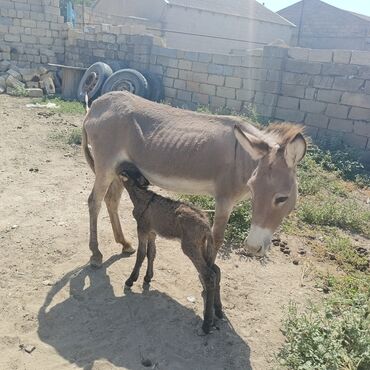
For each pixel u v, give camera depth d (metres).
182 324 3.62
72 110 12.09
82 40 16.64
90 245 4.33
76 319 3.59
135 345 3.34
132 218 5.59
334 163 8.94
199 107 12.12
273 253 5.07
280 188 3.00
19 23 16.81
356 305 3.91
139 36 14.05
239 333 3.59
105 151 4.12
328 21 30.34
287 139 3.21
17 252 4.51
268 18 26.14
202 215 3.42
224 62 12.04
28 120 10.67
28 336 3.35
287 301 4.11
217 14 23.55
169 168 3.83
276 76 10.80
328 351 3.13
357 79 9.55
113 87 12.75
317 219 6.14
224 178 3.63
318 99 10.27
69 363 3.11
